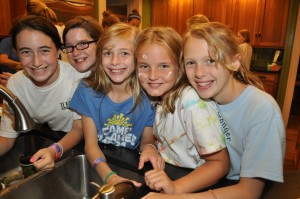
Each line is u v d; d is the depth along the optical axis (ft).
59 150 3.16
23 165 3.05
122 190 2.17
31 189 2.68
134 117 3.32
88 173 3.18
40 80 3.26
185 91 2.71
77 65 3.78
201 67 2.36
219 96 2.54
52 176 2.86
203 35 2.30
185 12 14.21
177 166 2.89
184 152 2.86
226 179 2.61
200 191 2.42
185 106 2.64
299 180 2.48
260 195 2.26
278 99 12.40
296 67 11.73
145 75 2.91
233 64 2.44
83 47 3.68
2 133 3.39
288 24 11.64
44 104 3.73
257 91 2.46
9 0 9.48
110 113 3.34
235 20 12.99
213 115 2.61
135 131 3.42
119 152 3.15
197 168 2.60
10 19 9.60
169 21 14.89
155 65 2.81
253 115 2.34
